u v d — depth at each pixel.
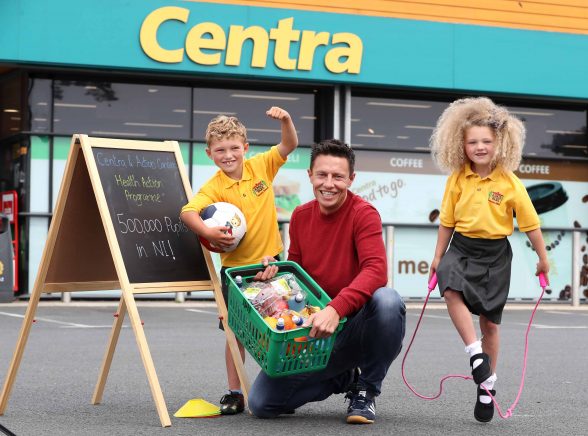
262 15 15.35
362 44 15.84
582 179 17.66
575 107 17.73
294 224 5.31
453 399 6.22
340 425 5.11
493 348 5.55
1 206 15.59
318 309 4.93
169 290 5.39
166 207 5.61
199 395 6.22
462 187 5.48
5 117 15.60
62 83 15.30
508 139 5.36
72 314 12.67
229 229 5.36
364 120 16.58
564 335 11.07
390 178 16.66
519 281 17.14
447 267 5.39
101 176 5.42
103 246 5.67
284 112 5.61
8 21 14.35
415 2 16.09
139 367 7.58
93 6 14.66
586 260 17.58
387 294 4.97
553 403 6.16
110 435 4.79
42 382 6.72
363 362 5.16
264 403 5.23
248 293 4.95
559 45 16.88
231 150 5.56
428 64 16.20
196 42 15.06
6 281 6.12
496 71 16.56
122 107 15.56
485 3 16.48
